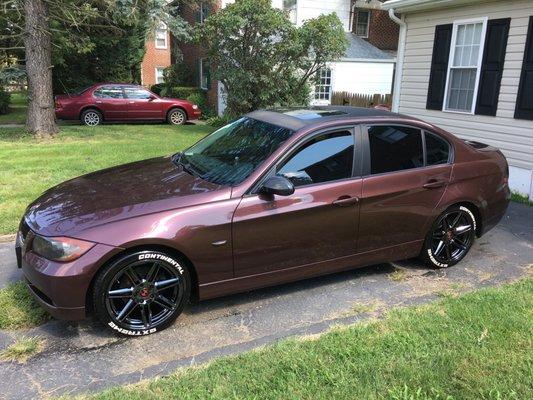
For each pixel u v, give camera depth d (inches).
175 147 430.9
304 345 127.6
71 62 810.2
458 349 124.6
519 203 295.4
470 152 189.0
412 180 170.9
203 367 119.6
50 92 490.3
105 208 137.4
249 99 615.8
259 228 144.9
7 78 579.5
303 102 649.0
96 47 794.2
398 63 424.2
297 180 152.0
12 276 173.5
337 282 175.3
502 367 116.5
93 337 136.6
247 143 165.2
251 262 147.3
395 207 168.1
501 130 335.6
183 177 157.2
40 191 272.2
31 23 464.4
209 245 138.9
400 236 173.3
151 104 676.7
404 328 136.0
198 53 898.1
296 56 603.2
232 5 581.9
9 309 147.3
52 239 128.7
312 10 803.4
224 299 160.9
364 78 794.8
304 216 151.0
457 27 362.6
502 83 331.6
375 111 181.3
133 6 534.0
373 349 124.6
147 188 149.9
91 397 108.0
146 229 131.0
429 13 385.7
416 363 118.4
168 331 140.9
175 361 125.3
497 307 147.9
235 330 141.9
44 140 466.6
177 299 140.5
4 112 779.4
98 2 549.3
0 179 298.8
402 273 183.9
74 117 637.9
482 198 189.5
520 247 215.3
